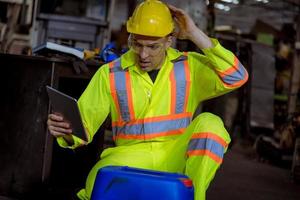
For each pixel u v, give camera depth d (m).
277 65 10.05
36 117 3.10
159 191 1.88
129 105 2.36
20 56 3.08
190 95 2.41
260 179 5.34
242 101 9.05
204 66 2.37
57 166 3.53
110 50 3.55
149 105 2.35
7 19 5.71
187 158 2.20
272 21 14.69
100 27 6.72
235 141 8.74
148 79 2.35
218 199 4.05
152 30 2.21
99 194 1.96
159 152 2.35
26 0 5.76
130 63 2.36
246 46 9.32
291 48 10.23
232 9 15.02
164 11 2.28
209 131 2.15
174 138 2.38
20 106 3.14
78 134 2.24
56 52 3.22
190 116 2.44
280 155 6.45
